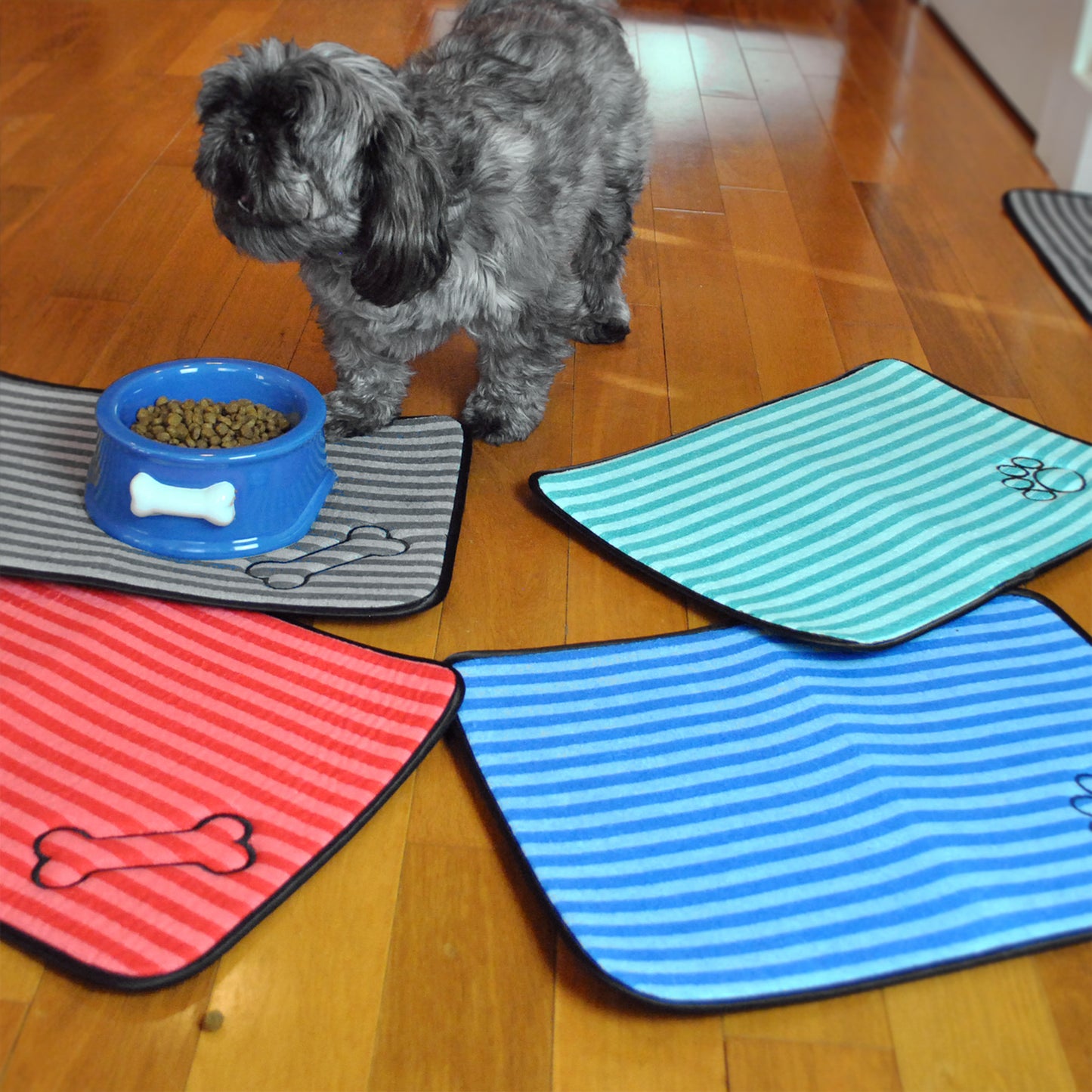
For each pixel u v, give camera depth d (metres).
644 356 2.21
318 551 1.67
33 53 3.14
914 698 1.50
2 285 2.23
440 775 1.40
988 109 3.41
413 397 2.05
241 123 1.36
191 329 2.17
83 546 1.61
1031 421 2.04
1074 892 1.26
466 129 1.58
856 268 2.54
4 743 1.35
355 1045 1.13
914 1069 1.14
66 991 1.15
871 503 1.83
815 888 1.25
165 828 1.27
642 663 1.54
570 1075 1.12
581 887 1.24
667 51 3.55
